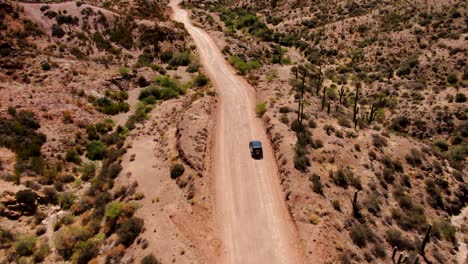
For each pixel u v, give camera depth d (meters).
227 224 32.12
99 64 72.75
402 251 31.52
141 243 29.27
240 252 29.45
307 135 42.88
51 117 50.94
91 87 61.22
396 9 104.56
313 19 121.50
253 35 111.38
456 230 37.06
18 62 60.59
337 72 89.19
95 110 56.88
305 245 29.42
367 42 97.50
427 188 40.69
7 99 50.56
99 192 38.84
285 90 57.84
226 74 70.38
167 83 66.81
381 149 44.25
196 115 48.09
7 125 46.19
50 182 41.31
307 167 37.75
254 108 53.00
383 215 35.03
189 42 90.81
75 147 48.16
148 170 40.00
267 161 40.62
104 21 84.81
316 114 49.44
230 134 45.72
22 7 77.94
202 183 36.16
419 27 92.75
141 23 88.75
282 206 34.22
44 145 46.25
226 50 84.81
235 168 39.34
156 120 52.91
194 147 40.59
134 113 57.25
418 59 82.38
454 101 67.25
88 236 32.41
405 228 34.78
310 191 34.62
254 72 70.50
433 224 36.09
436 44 85.06
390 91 75.88
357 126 48.75
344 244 29.91
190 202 33.81
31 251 32.00
